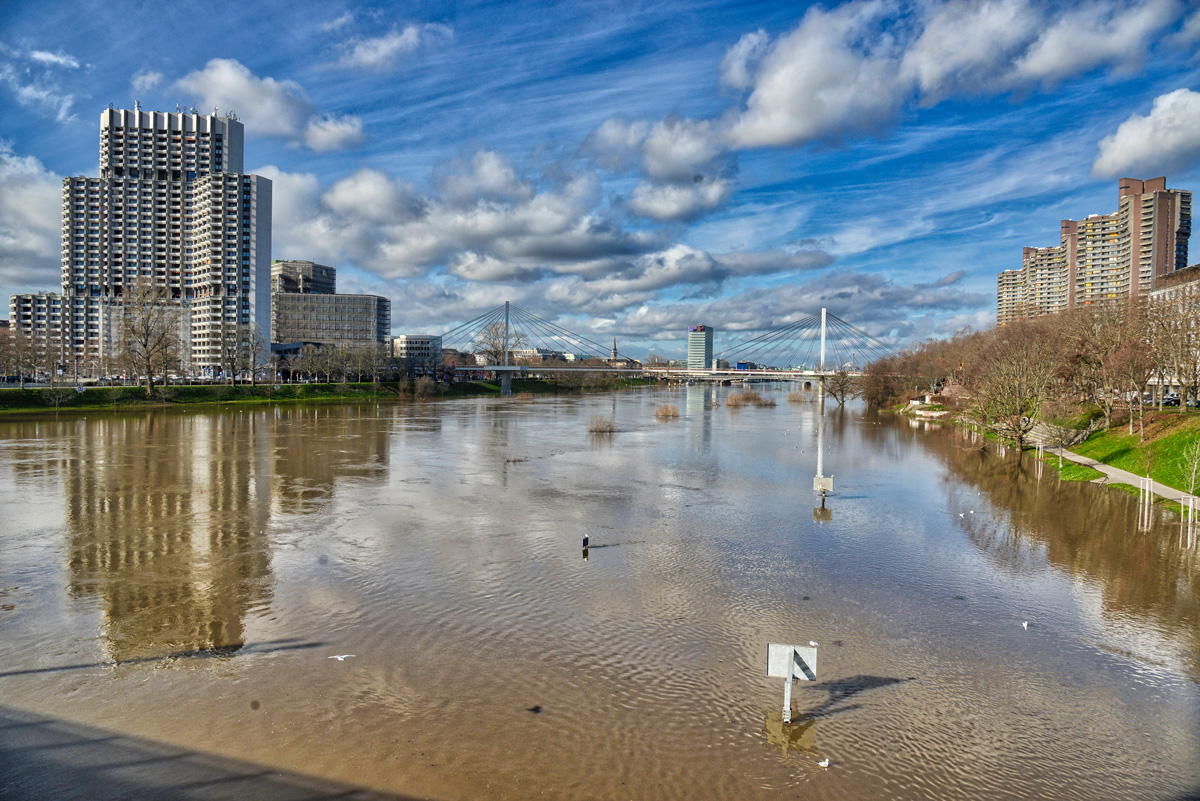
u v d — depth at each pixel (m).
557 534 42.22
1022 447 87.62
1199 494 53.81
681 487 59.03
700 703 21.72
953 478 65.31
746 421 131.62
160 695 21.44
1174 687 23.41
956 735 20.23
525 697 21.81
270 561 35.66
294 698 21.39
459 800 16.77
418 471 66.38
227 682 22.34
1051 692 22.92
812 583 33.44
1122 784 18.05
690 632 27.23
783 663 20.34
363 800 16.64
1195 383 81.75
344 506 49.53
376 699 21.45
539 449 85.06
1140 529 44.75
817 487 53.53
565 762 18.42
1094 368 90.12
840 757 18.98
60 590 30.88
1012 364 89.25
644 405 185.12
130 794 16.69
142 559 35.81
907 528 44.78
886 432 111.12
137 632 26.25
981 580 34.22
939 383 185.62
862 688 22.97
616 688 22.53
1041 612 30.00
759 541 41.16
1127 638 27.36
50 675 22.62
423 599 30.33
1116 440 76.25
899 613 29.67
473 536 41.44
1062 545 40.75
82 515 45.81
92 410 126.25
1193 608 30.64
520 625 27.59
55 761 17.95
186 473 63.00
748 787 17.58
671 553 38.28
